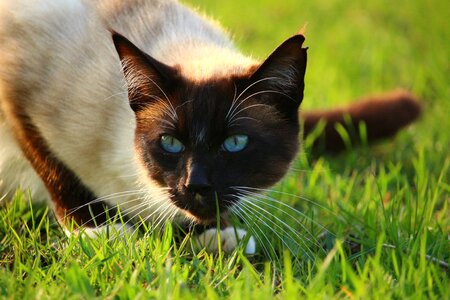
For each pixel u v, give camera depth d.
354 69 10.30
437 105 8.95
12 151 6.18
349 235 5.83
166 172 5.33
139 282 4.64
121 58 5.25
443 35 11.25
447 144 7.82
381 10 13.09
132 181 5.63
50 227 6.06
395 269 4.81
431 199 6.24
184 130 5.17
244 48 10.88
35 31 5.82
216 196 5.20
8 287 4.58
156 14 6.09
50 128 5.66
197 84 5.22
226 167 5.24
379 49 10.98
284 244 5.58
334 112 7.86
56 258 5.30
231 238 5.62
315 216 6.14
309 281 4.71
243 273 4.77
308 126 7.68
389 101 7.89
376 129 7.83
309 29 12.09
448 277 4.93
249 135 5.25
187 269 4.81
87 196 5.94
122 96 5.56
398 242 5.24
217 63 5.56
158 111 5.31
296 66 5.29
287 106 5.45
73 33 5.79
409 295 4.52
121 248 5.05
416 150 7.80
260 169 5.38
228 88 5.21
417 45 11.26
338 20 12.73
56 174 5.89
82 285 4.48
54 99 5.64
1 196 6.41
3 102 5.87
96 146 5.61
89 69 5.64
